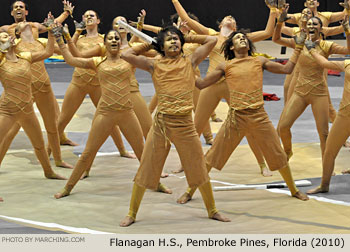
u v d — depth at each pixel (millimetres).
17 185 9234
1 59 8500
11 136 9133
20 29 10156
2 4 28672
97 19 11070
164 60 7285
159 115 7262
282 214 7582
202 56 7461
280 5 9117
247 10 30172
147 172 7344
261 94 8078
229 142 8188
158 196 8680
